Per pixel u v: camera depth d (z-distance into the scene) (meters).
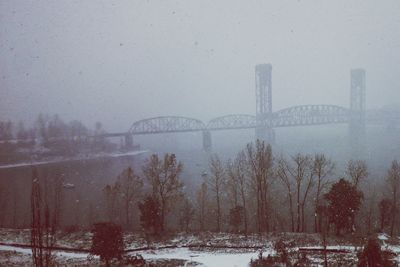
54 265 22.39
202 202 50.72
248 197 53.97
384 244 30.08
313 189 58.16
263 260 25.64
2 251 30.80
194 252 30.52
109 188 51.50
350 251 27.69
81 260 27.58
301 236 34.16
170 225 51.00
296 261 24.95
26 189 84.56
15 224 55.75
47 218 20.88
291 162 72.56
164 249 32.00
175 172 41.53
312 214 48.84
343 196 34.66
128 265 25.73
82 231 38.03
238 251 30.23
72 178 97.00
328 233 35.84
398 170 51.75
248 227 50.22
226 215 50.72
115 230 25.73
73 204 66.69
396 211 44.69
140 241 34.16
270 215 46.97
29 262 26.75
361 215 48.47
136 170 106.25
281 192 56.66
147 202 37.66
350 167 62.47
